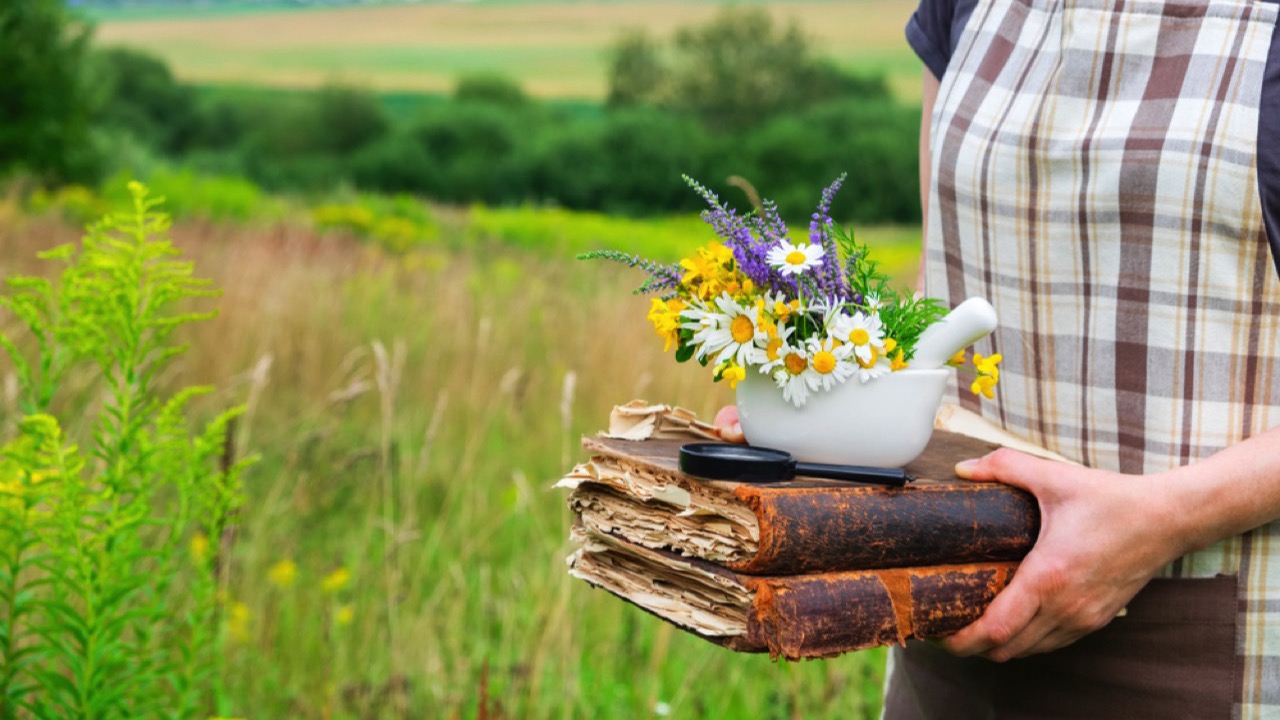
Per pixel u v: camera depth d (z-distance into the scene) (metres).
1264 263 1.14
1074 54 1.24
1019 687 1.30
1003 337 1.31
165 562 1.74
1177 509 1.09
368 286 6.56
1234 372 1.17
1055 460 1.22
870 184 36.44
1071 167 1.22
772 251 1.12
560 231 15.88
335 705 2.38
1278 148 1.12
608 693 2.48
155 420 1.74
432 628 2.59
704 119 48.56
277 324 5.02
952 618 1.10
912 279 10.04
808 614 1.01
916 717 1.44
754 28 48.50
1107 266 1.21
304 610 2.80
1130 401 1.21
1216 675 1.20
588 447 1.19
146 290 1.75
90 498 1.66
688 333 1.15
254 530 2.92
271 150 43.19
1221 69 1.16
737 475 1.04
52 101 17.72
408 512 2.85
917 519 1.08
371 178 38.97
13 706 1.64
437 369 4.89
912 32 1.48
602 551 1.19
